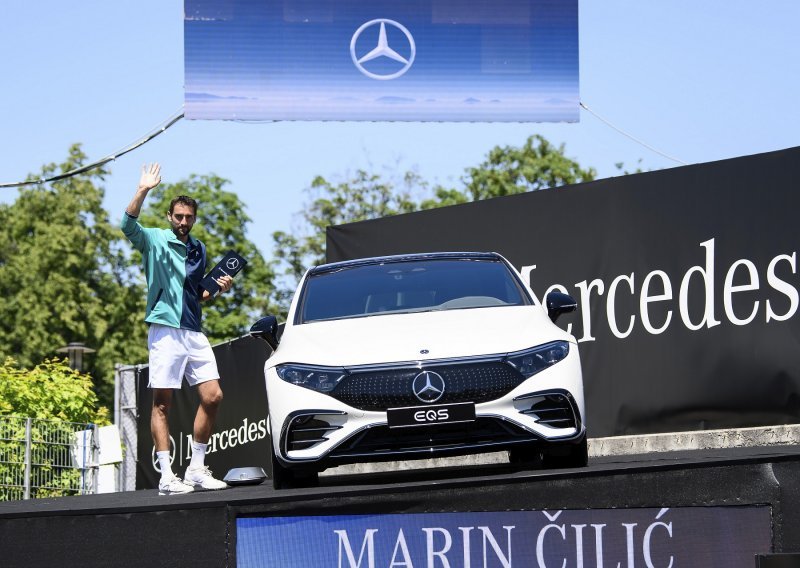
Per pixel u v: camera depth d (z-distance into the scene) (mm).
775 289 20297
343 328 16438
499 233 25141
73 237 102312
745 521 13344
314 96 27203
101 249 104250
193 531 13648
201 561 13609
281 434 15281
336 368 15289
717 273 21172
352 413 14969
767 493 13320
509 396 14953
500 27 27391
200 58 26922
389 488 13492
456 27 27375
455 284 17672
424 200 97750
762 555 12695
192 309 17516
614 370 22844
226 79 26953
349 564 13492
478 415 14844
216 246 98938
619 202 22891
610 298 22984
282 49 27094
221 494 15453
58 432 31516
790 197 20188
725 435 20625
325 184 97250
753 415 20609
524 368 15133
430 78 27375
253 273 98688
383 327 16234
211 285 17688
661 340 22047
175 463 33500
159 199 101000
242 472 18375
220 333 96188
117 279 105250
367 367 15211
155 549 13695
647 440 22000
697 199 21562
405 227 26922
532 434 14883
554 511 13438
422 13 27312
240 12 27000
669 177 22062
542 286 24312
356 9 27281
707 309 21297
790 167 20234
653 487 13406
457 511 13477
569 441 15000
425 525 13484
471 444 14898
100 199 105000
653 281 22203
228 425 31484
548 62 27297
